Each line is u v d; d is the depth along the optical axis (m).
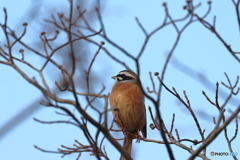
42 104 8.16
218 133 8.61
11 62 8.96
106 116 8.78
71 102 8.40
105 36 8.02
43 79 8.74
